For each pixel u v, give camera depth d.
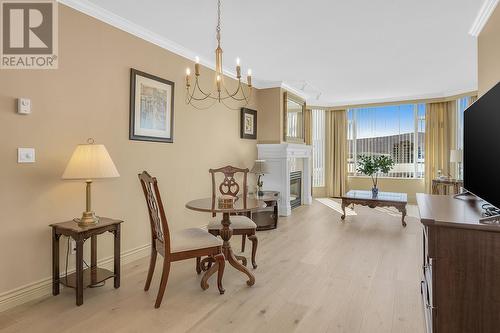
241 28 3.23
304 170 6.70
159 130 3.51
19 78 2.30
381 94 6.65
